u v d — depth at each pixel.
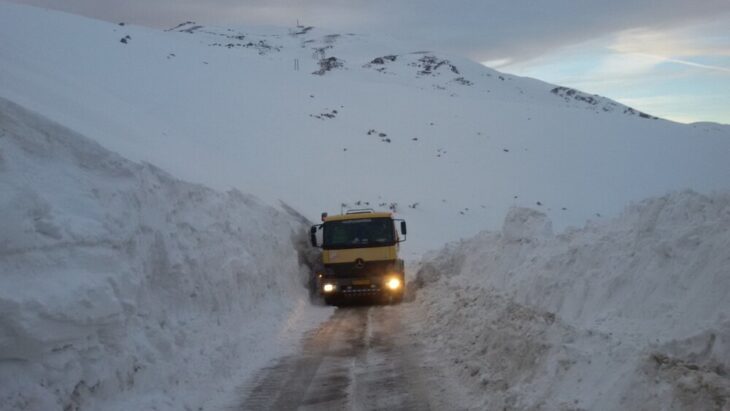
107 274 7.81
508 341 8.77
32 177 8.20
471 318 11.56
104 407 7.00
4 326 5.92
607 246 8.69
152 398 7.73
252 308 13.62
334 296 18.30
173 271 10.34
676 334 5.77
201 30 163.88
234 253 13.54
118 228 8.81
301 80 67.06
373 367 9.96
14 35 38.47
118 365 7.45
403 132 56.28
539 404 6.41
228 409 7.93
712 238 6.46
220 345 10.30
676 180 53.34
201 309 11.03
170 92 43.78
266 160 39.03
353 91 67.25
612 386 5.62
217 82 53.62
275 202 25.78
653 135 67.50
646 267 7.30
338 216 18.78
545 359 7.37
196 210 12.88
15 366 6.11
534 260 11.33
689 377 4.90
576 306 8.27
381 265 18.20
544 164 54.56
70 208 8.27
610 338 6.42
